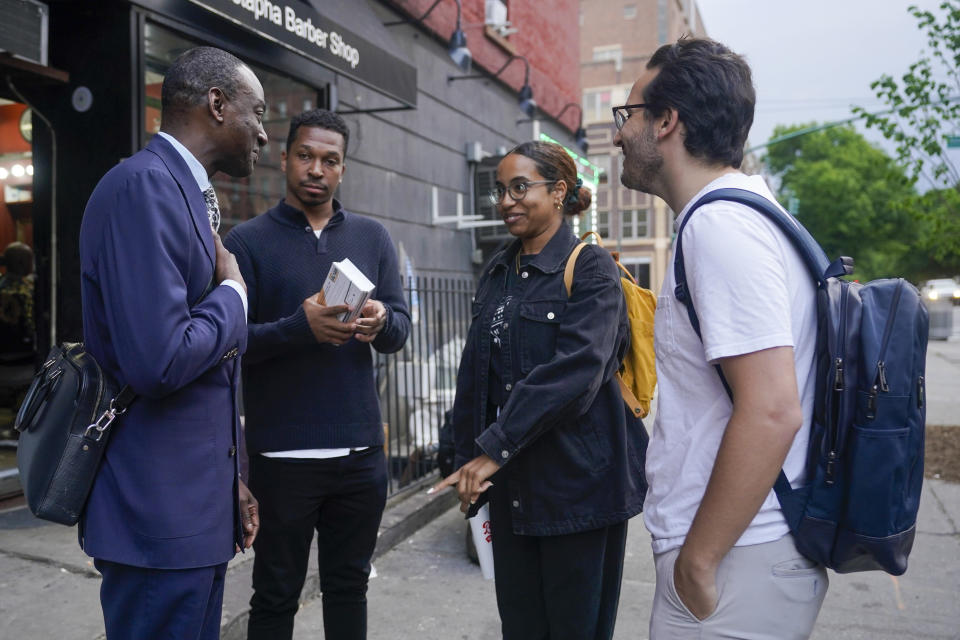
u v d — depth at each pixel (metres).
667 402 1.35
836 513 1.23
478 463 1.83
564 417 1.88
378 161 7.25
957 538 4.28
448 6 8.79
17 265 5.55
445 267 8.82
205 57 1.59
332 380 2.24
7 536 3.46
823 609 3.30
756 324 1.17
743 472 1.15
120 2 4.02
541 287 1.99
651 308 2.13
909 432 1.21
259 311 2.26
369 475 2.32
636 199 39.69
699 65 1.33
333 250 2.33
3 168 5.20
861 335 1.24
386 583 3.57
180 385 1.43
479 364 2.08
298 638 2.93
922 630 3.09
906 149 7.06
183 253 1.47
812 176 51.31
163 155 1.53
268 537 2.21
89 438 1.46
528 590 2.04
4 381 5.57
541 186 2.02
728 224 1.21
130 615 1.51
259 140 1.67
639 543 4.25
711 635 1.24
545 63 12.62
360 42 5.28
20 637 2.51
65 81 4.09
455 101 9.18
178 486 1.50
